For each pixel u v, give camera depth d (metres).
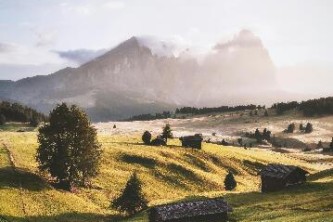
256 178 133.12
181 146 147.75
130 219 73.94
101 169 106.62
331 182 84.31
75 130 88.94
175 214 67.00
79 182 92.81
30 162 98.75
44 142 87.38
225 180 109.50
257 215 66.25
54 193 81.94
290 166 91.38
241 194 89.50
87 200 85.38
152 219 69.25
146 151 128.88
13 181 81.69
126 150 125.12
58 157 87.00
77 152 89.00
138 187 79.88
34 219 69.00
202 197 89.88
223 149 156.62
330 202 67.19
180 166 120.31
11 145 111.88
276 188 89.00
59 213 74.12
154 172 114.06
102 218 76.56
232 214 70.06
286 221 57.25
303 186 85.56
